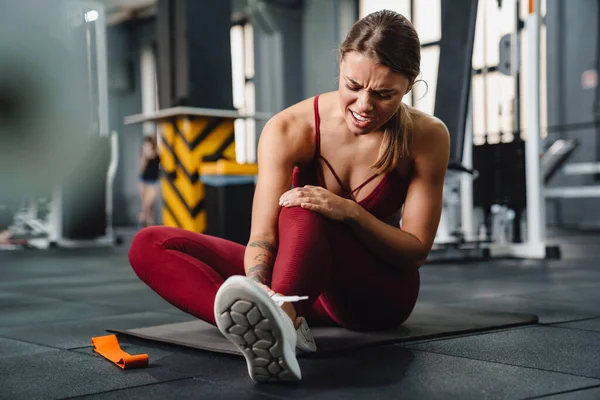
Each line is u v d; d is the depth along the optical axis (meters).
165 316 2.33
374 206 1.61
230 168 4.85
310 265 1.36
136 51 12.88
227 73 5.34
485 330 1.86
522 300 2.61
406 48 1.30
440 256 4.50
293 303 1.33
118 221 13.00
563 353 1.55
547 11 9.78
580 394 1.19
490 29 6.50
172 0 5.24
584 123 9.52
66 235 6.61
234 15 11.55
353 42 1.31
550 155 8.48
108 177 6.78
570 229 8.96
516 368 1.40
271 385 1.29
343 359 1.50
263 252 1.44
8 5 5.39
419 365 1.44
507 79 7.77
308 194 1.44
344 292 1.62
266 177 1.52
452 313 2.13
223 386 1.29
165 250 1.71
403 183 1.62
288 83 11.01
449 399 1.17
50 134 6.06
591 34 9.46
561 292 2.85
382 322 1.74
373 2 10.26
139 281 3.57
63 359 1.58
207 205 4.98
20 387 1.32
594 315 2.18
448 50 4.20
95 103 6.23
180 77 5.22
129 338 1.82
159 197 12.48
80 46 5.95
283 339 1.17
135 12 12.57
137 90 12.88
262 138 1.55
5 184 6.19
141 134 12.78
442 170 1.61
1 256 5.45
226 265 1.75
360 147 1.56
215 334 1.79
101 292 3.08
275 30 10.91
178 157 5.24
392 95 1.34
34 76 5.70
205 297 1.65
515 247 4.69
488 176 5.03
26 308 2.56
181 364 1.50
